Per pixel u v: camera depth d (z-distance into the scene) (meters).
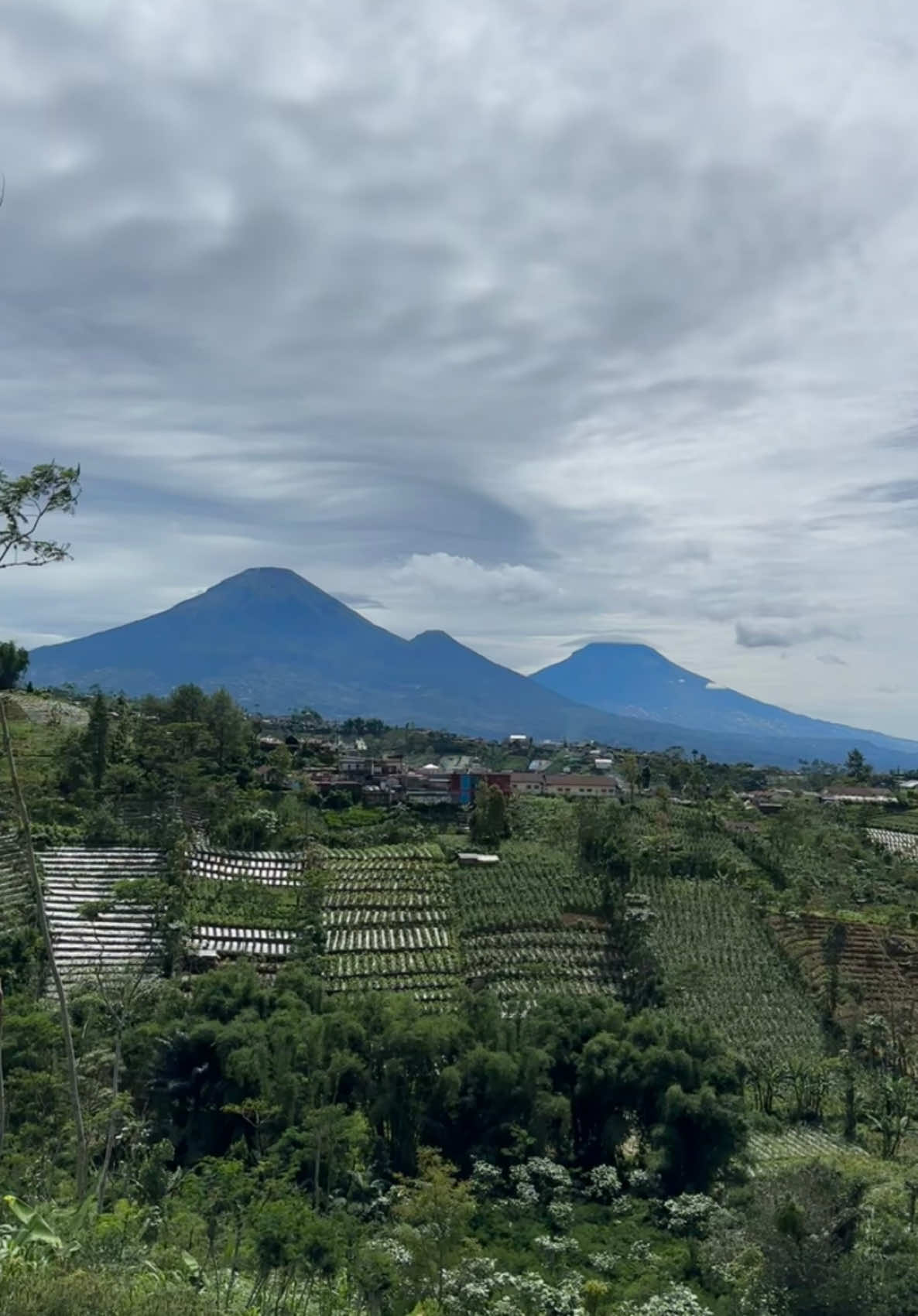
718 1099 46.00
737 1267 32.19
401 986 67.50
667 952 75.75
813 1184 33.91
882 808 146.75
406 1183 41.16
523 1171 42.91
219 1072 43.94
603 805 110.75
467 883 85.62
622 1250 37.72
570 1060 48.47
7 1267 15.52
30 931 62.50
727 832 110.38
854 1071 59.62
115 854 79.88
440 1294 29.16
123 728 104.62
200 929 71.44
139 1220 26.34
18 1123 36.66
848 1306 29.11
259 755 125.44
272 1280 25.12
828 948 76.94
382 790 120.81
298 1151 39.28
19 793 27.17
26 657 118.06
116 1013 44.97
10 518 19.97
